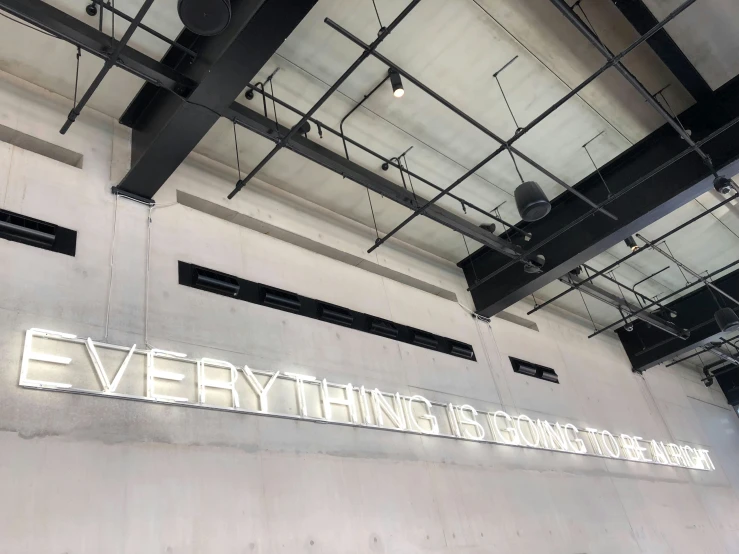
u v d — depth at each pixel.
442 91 6.72
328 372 6.68
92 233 5.48
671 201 7.45
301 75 6.25
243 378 5.78
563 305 12.27
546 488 8.62
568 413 10.32
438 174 7.91
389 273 8.80
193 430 5.15
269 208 7.42
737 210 9.62
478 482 7.56
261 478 5.37
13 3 4.16
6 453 4.11
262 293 6.55
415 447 7.08
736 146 6.93
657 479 11.48
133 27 4.41
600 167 8.20
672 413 13.74
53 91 5.97
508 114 7.16
